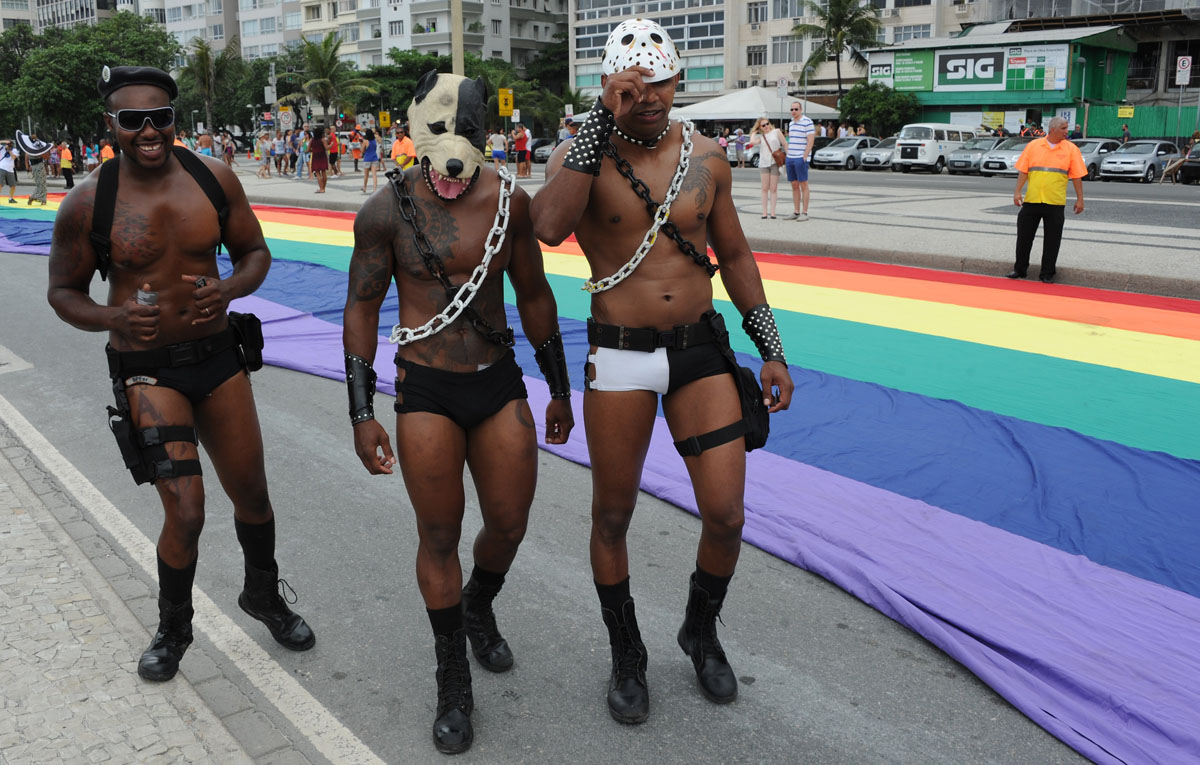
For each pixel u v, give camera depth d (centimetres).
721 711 334
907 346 823
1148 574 417
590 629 392
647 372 314
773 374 327
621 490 325
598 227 316
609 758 308
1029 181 1117
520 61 9244
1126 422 620
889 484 521
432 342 310
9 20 13638
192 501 328
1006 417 623
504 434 317
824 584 427
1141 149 3297
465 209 310
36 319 1034
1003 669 350
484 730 323
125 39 5938
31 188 3344
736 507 315
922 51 4906
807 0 5512
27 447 619
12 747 304
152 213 328
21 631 377
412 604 413
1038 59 4581
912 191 2488
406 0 8769
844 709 335
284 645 373
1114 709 322
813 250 1380
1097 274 1104
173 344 333
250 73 8112
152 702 332
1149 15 4894
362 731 322
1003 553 434
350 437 637
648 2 7144
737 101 4694
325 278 1211
